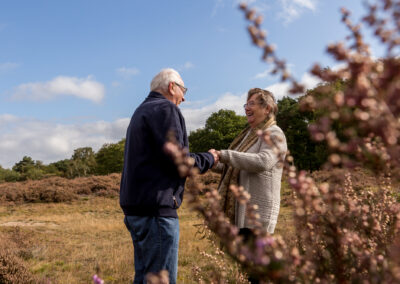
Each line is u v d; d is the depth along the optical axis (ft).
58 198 71.61
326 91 2.15
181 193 7.16
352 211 3.91
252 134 8.45
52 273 17.52
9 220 49.47
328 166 2.43
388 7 2.21
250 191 7.95
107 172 225.76
